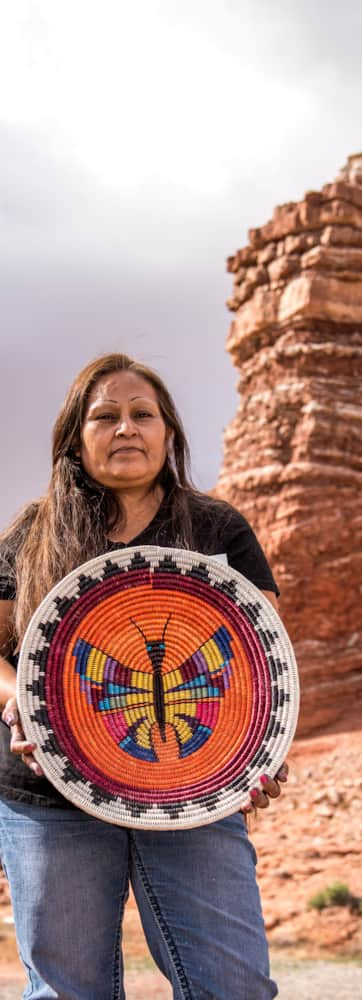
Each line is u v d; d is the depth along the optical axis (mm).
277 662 2971
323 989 6957
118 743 2936
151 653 3027
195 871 2965
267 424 18188
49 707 2896
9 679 3057
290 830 11547
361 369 18312
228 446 19172
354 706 16141
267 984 2896
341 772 13516
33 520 3355
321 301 18234
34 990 2947
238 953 2873
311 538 17016
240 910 2955
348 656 16500
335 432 17625
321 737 15312
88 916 2928
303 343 18375
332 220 18531
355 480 17344
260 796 2842
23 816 3012
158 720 2988
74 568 3117
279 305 18969
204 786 2887
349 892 9148
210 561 3033
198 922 2916
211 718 2982
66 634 2955
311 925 8570
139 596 3020
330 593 16797
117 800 2840
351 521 17109
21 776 3039
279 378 18609
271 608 3006
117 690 2986
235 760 2914
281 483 17609
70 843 2951
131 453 3207
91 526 3197
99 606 2990
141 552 3025
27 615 3102
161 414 3398
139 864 3018
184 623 3041
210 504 3416
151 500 3363
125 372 3355
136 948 8375
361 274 18516
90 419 3283
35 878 2930
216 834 3014
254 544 3400
